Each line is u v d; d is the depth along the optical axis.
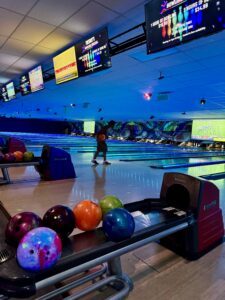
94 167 5.48
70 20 2.92
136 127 17.55
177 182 1.74
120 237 1.18
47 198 2.92
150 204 1.73
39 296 1.19
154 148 12.21
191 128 14.23
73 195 3.08
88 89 7.27
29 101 10.34
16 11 2.72
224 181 4.55
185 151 11.25
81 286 1.29
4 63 4.77
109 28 3.11
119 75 5.45
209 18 1.92
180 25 2.10
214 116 11.98
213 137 12.79
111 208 1.40
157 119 15.29
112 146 12.60
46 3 2.55
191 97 7.84
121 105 10.60
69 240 1.21
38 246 0.92
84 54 3.31
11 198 2.89
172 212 1.55
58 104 11.27
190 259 1.55
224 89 6.52
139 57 4.14
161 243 1.74
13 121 20.12
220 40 3.27
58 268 0.97
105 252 1.12
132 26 3.05
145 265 1.49
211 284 1.32
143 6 2.58
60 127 22.67
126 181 4.02
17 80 6.37
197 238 1.57
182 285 1.31
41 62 4.66
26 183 3.75
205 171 5.62
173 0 2.13
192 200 1.62
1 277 0.89
